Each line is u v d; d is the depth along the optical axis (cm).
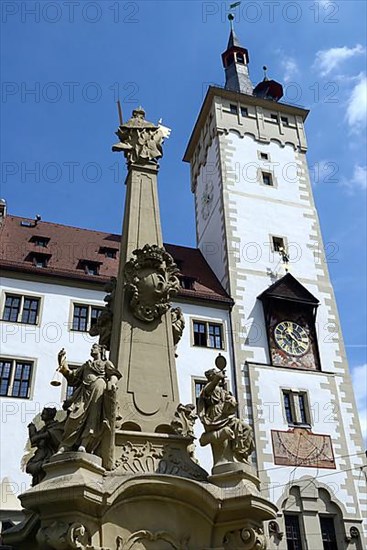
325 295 3234
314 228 3491
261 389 2759
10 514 2116
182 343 2758
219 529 817
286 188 3603
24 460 2233
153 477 797
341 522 2533
